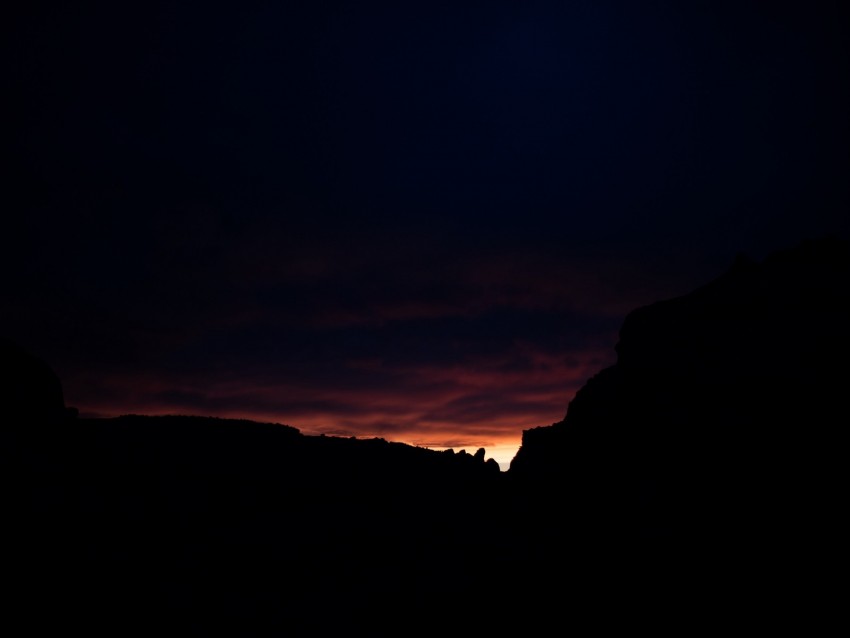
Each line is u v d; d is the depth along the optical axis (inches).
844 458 389.1
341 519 480.1
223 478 494.0
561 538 484.1
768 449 417.4
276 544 432.5
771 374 446.3
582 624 407.8
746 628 357.1
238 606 365.1
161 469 477.4
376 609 401.4
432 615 410.0
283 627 363.3
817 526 373.4
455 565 457.1
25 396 445.7
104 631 318.0
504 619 418.6
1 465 366.9
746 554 384.5
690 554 403.9
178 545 396.8
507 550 479.5
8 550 327.6
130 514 404.2
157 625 335.3
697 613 377.1
